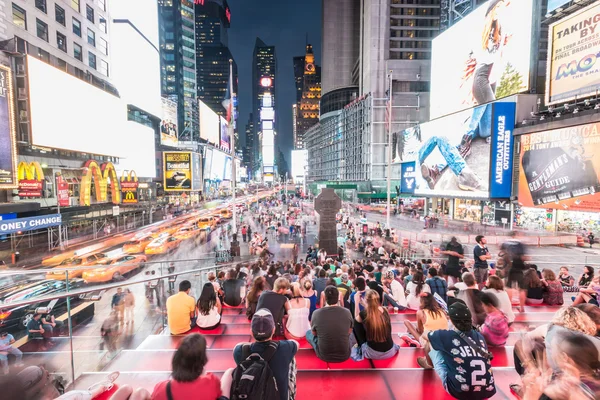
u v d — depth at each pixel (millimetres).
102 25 47062
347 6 126375
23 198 30641
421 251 25812
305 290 7598
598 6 25359
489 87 42125
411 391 4066
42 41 34469
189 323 6832
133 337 8781
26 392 2840
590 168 25812
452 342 3564
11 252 27812
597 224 27953
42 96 31984
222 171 133875
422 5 80250
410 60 80312
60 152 37656
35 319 7977
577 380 2176
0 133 25891
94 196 40906
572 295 10117
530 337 2928
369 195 75875
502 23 39938
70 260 22234
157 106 83500
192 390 2646
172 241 32719
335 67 128000
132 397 2783
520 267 8953
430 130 47281
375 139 80250
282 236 38750
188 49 142250
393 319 7934
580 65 26906
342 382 4270
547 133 30016
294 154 153375
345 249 28500
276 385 2846
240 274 11727
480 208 43000
